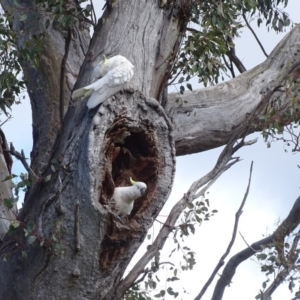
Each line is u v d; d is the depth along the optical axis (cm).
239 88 1330
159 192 1011
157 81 1086
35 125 1296
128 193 967
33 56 1188
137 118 983
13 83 1216
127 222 988
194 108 1283
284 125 1220
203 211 1137
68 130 975
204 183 1115
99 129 948
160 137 1008
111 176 973
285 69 1327
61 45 1309
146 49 1073
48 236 959
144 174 1022
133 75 1035
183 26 1157
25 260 986
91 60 1051
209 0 1208
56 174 962
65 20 1152
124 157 1026
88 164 940
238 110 1298
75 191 949
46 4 1273
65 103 1271
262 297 1070
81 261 973
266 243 1142
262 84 1338
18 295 991
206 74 1247
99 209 948
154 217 1007
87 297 1000
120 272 1010
